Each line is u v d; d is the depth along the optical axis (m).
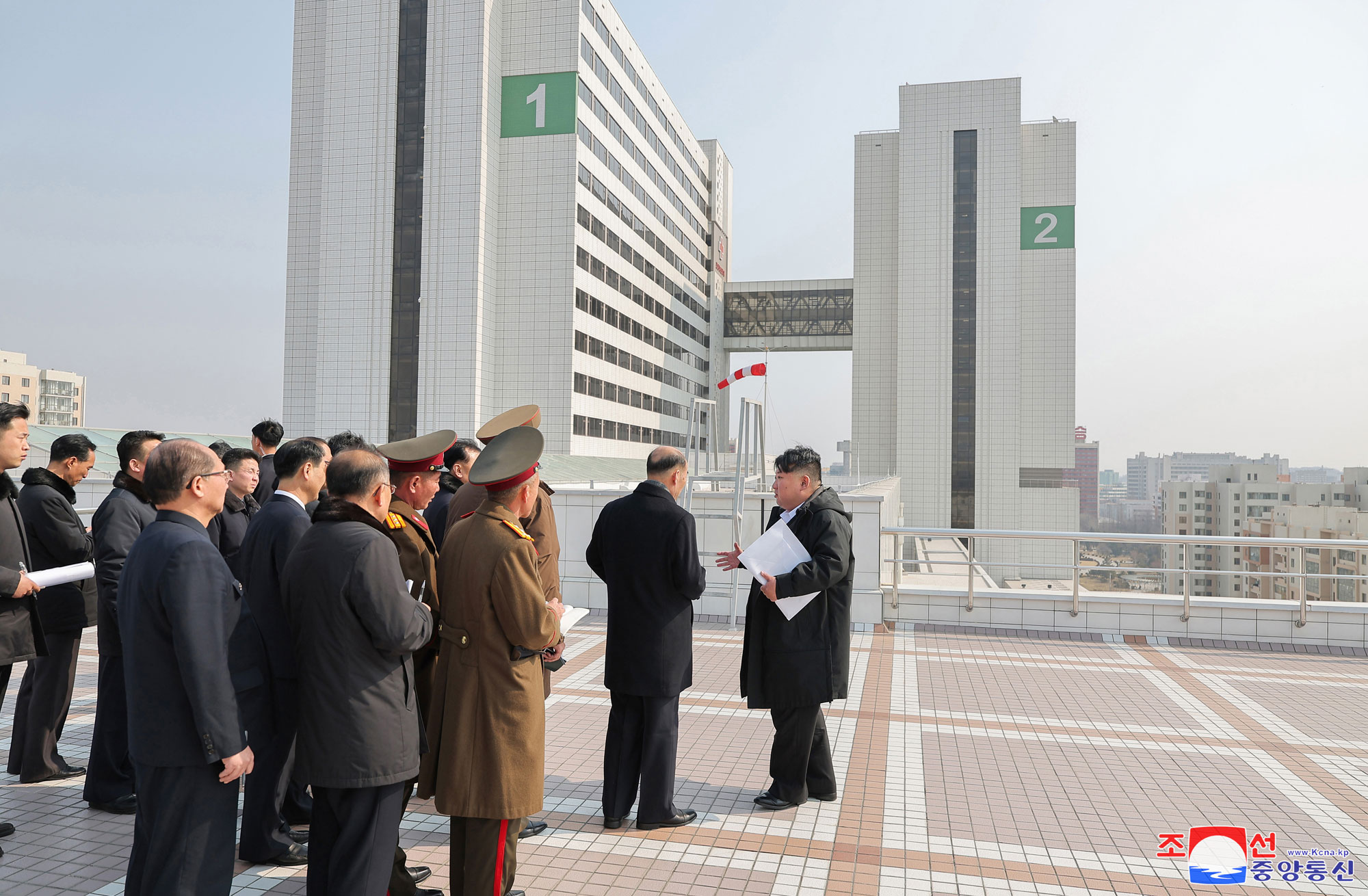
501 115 50.16
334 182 48.81
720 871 3.84
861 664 8.03
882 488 29.16
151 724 2.87
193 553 2.88
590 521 10.78
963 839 4.21
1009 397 60.34
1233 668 8.01
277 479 3.90
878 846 4.12
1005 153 61.03
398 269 48.19
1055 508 62.31
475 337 47.09
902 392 61.72
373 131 48.56
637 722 4.39
